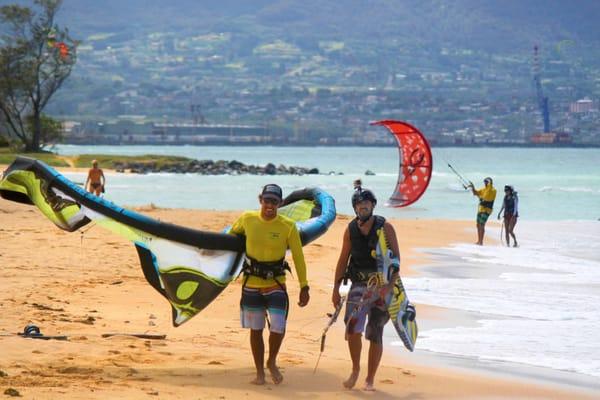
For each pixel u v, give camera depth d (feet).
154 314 139.23
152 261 106.52
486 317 151.12
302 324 141.59
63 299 147.02
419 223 330.75
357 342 100.94
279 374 100.68
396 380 105.60
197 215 318.04
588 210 453.17
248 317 99.71
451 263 225.76
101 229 249.96
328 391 98.94
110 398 88.74
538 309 158.81
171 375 100.58
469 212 428.56
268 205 98.94
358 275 100.42
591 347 128.16
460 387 104.01
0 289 152.35
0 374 94.84
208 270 105.50
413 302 164.86
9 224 266.36
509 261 231.30
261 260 99.66
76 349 109.91
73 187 107.96
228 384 98.78
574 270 214.28
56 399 86.94
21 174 109.81
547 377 111.34
